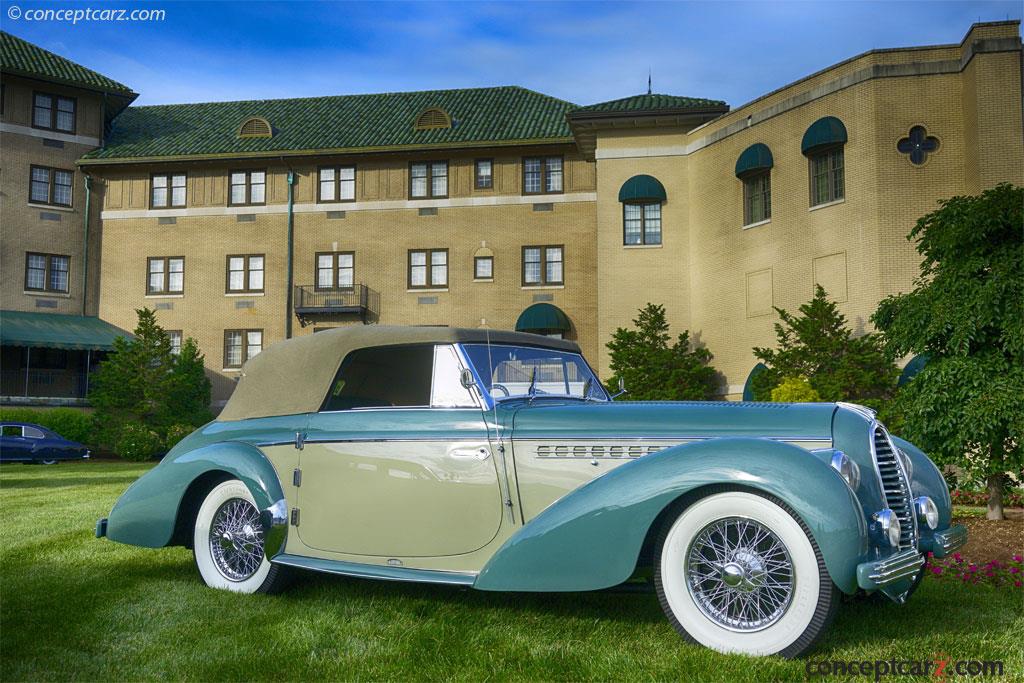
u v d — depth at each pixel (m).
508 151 30.08
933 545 4.26
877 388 17.70
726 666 3.49
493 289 29.95
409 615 4.38
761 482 3.61
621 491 3.85
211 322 31.22
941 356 9.35
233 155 30.95
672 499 3.75
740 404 4.35
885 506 3.91
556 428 4.26
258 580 4.91
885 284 19.58
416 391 4.70
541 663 3.58
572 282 29.53
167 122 34.62
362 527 4.60
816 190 21.52
